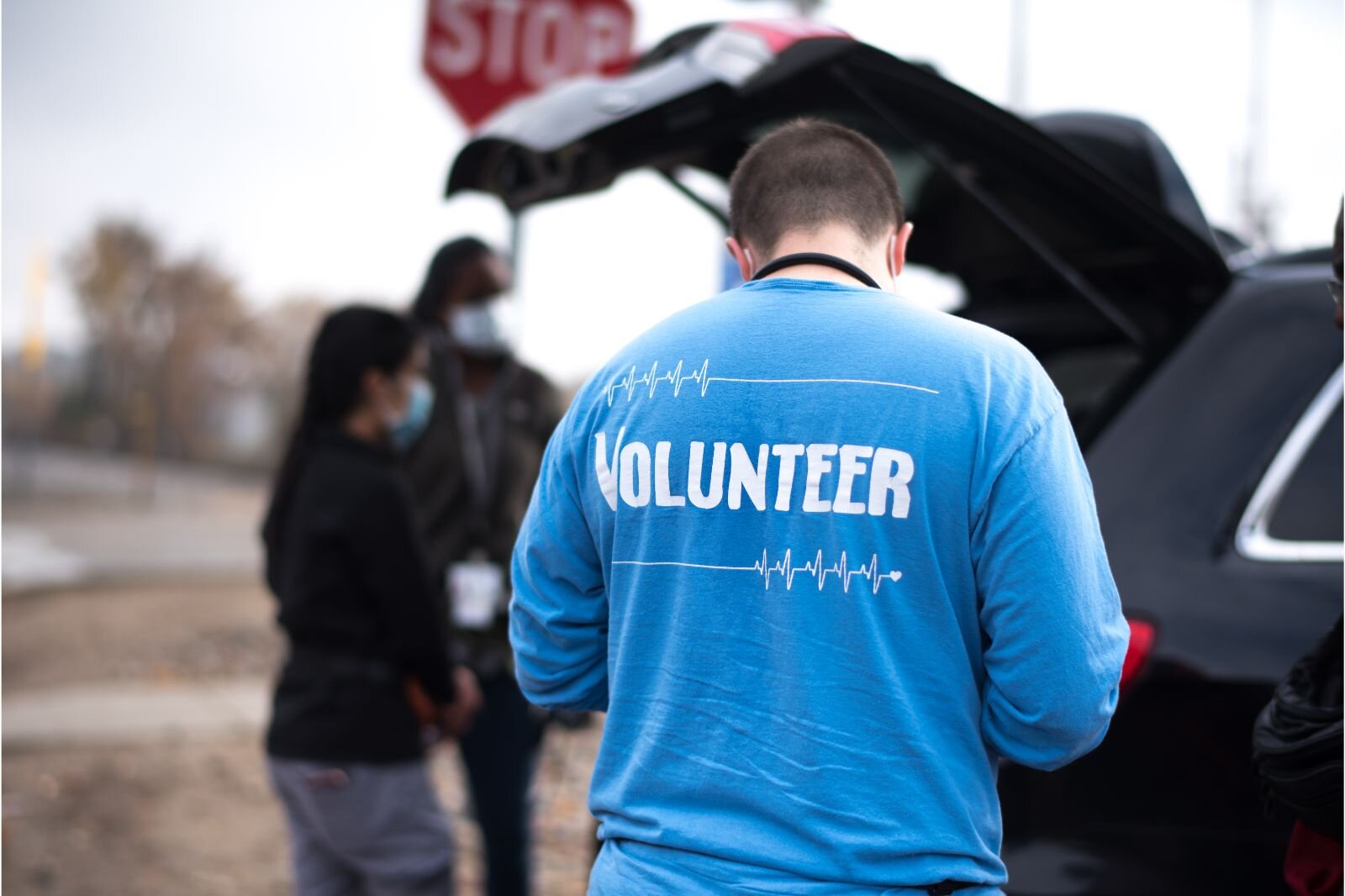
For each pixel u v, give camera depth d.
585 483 1.60
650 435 1.51
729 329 1.51
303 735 2.70
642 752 1.49
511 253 3.57
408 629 2.69
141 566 16.08
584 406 1.62
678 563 1.48
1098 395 2.79
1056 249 2.77
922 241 3.12
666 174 2.85
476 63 3.76
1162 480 2.31
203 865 4.52
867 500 1.39
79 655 8.75
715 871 1.40
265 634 9.80
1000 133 2.35
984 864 1.42
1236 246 3.33
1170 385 2.40
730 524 1.45
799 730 1.40
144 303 56.56
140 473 47.44
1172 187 2.62
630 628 1.52
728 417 1.46
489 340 3.48
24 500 32.50
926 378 1.41
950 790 1.38
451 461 3.41
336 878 2.88
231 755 6.06
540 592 1.66
